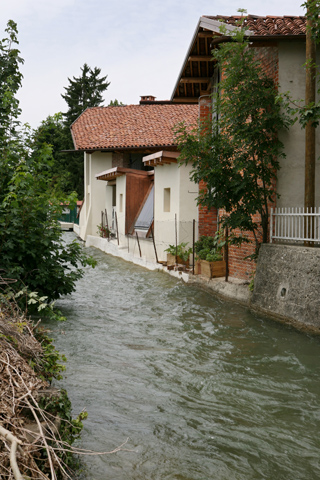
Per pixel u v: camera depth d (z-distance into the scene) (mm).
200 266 14531
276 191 11805
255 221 12539
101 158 29125
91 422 5215
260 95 11031
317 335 8750
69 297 12352
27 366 4266
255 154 11469
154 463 4473
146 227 20516
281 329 9281
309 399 5992
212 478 4266
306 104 10625
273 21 12477
